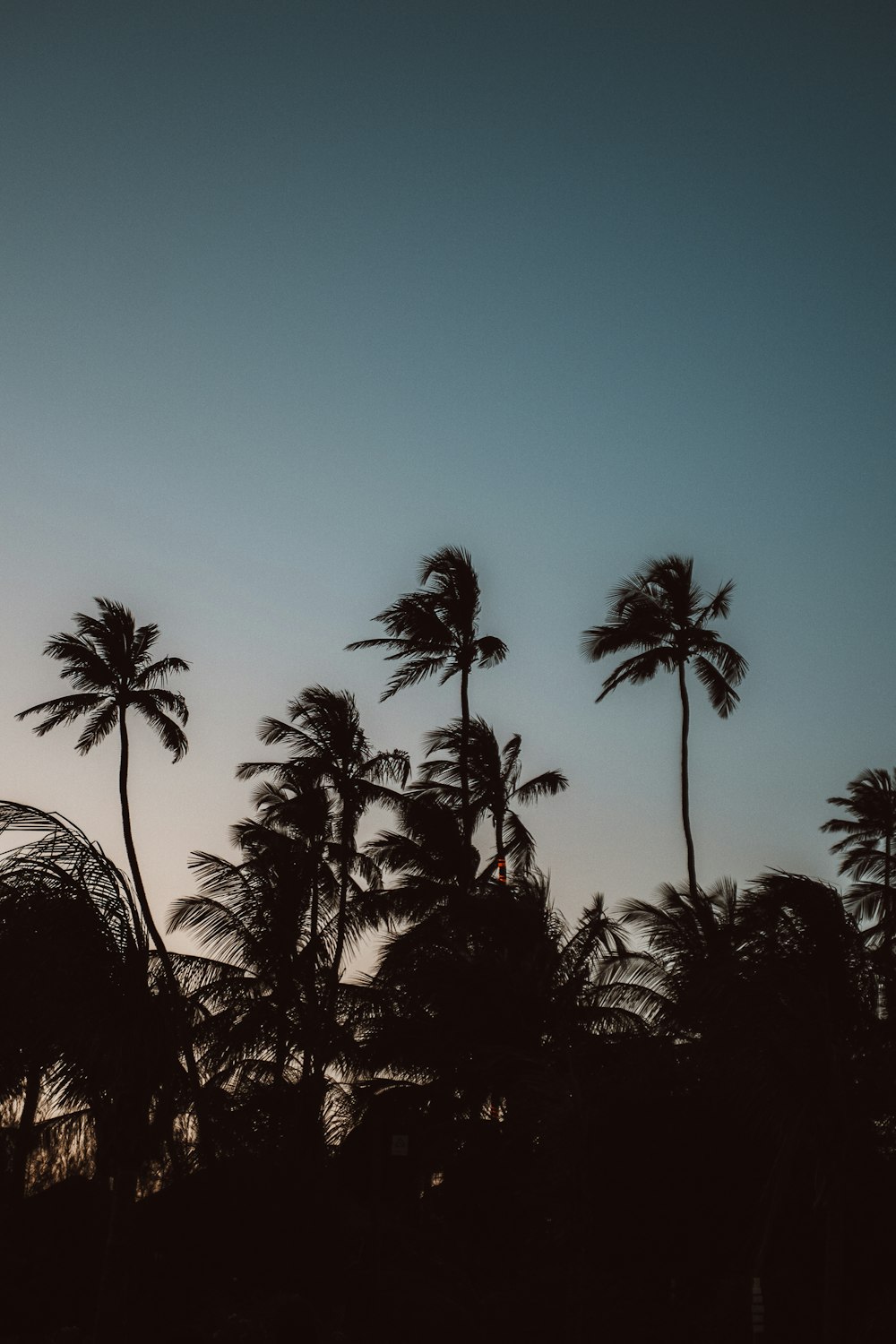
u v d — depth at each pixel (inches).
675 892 1079.6
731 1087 849.5
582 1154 938.7
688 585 1679.4
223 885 1191.6
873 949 842.8
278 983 1218.0
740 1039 797.2
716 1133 923.4
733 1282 853.8
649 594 1691.7
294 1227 978.7
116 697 1573.6
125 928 663.8
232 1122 1059.3
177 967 1207.6
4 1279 896.9
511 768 1742.1
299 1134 1173.7
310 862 1286.9
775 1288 829.8
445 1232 1146.0
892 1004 818.2
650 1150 921.5
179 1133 892.6
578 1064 1115.3
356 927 1467.8
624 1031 1189.7
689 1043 995.9
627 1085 968.9
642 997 1235.9
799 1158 844.0
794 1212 850.8
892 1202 796.0
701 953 992.9
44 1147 1008.9
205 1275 908.6
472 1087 1186.6
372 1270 944.9
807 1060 771.4
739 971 813.9
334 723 1643.7
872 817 2237.9
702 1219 903.1
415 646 1686.8
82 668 1562.5
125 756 1555.1
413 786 1697.8
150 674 1593.3
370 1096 1236.5
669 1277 906.1
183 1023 693.3
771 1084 777.6
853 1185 786.8
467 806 1581.0
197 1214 935.0
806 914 825.5
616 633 1653.5
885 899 2080.5
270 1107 1206.9
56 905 645.9
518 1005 1164.5
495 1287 1035.3
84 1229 957.8
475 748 1691.7
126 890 675.4
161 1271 879.1
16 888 651.5
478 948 1242.6
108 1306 611.5
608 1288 907.4
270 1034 1216.8
